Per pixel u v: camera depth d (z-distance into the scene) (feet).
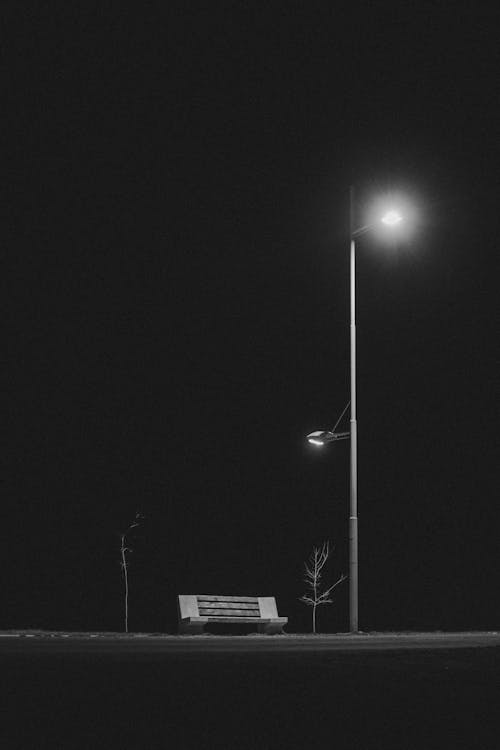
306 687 30.81
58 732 25.49
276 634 70.90
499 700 29.30
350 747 24.77
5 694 29.19
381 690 30.48
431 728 26.40
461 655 40.50
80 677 31.78
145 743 24.75
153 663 35.88
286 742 25.07
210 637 60.54
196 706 28.19
